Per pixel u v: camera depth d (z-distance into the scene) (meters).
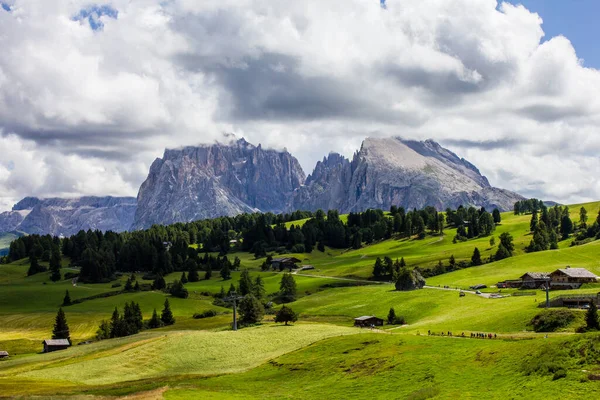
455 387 75.56
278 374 101.69
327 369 98.19
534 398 65.62
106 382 103.94
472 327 123.56
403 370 87.56
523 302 148.50
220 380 100.62
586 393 63.22
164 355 120.94
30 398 85.12
